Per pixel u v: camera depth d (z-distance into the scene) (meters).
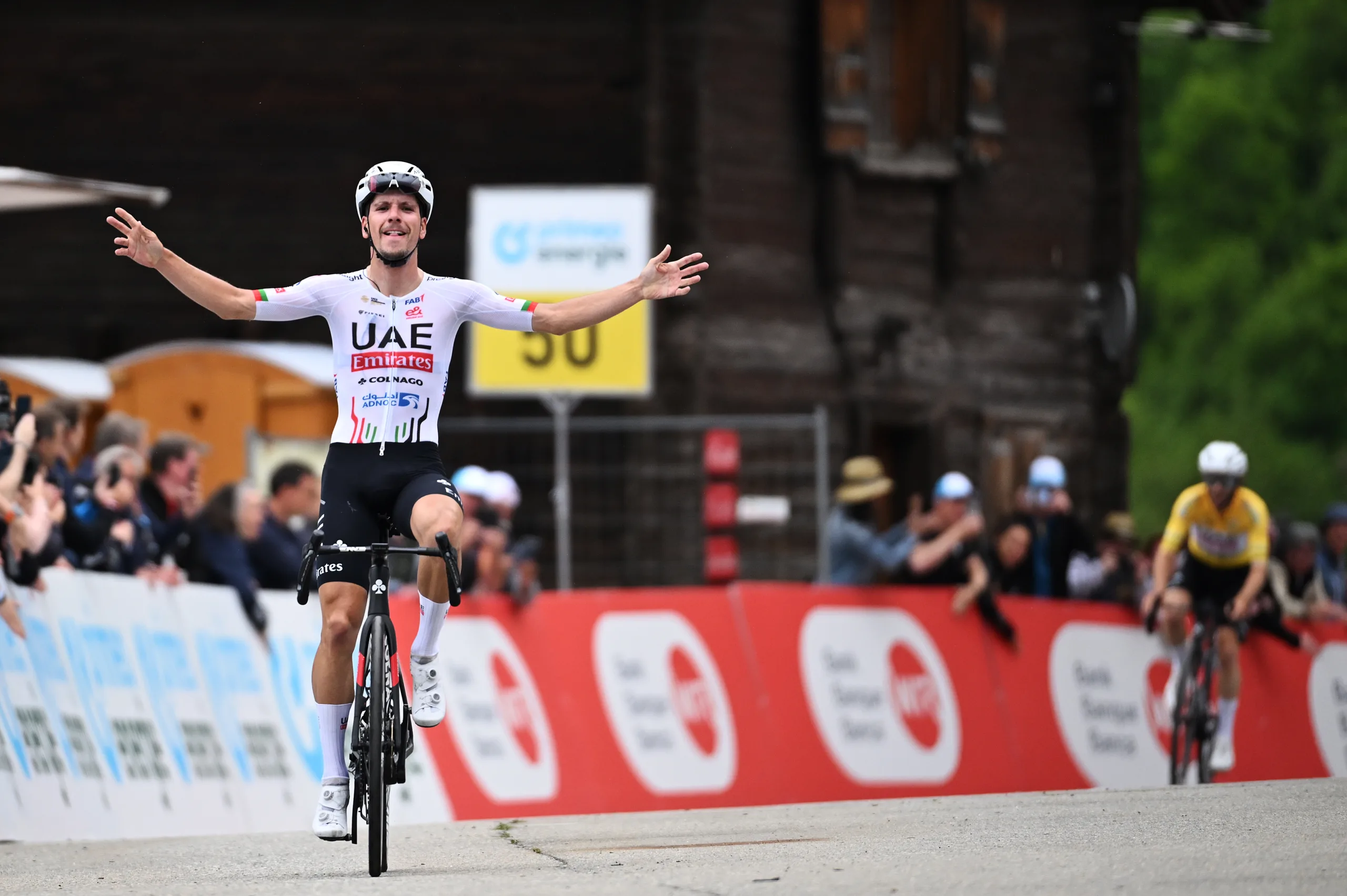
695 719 39.97
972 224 63.72
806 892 17.61
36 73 56.78
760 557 56.28
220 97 56.81
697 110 56.41
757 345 57.38
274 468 47.00
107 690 30.64
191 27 56.84
